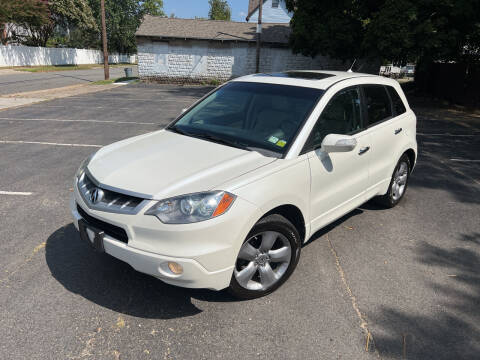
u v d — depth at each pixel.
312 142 3.31
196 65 24.56
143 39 24.20
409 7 13.93
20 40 40.94
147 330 2.70
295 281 3.35
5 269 3.40
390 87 4.66
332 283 3.34
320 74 4.18
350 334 2.73
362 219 4.69
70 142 8.25
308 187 3.21
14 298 3.00
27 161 6.75
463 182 6.30
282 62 24.56
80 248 3.80
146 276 3.36
